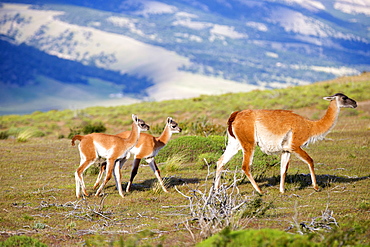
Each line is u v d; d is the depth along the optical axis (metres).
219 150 66.75
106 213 37.53
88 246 28.94
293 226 30.64
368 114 127.62
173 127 48.09
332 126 43.62
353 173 52.53
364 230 29.00
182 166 61.38
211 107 181.62
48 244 29.62
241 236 23.27
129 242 26.44
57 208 39.19
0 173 55.22
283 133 42.72
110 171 43.84
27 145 81.06
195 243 28.30
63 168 59.44
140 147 46.28
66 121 179.38
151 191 45.41
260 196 41.78
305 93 184.12
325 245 23.73
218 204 34.44
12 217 36.09
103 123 167.62
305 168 56.47
